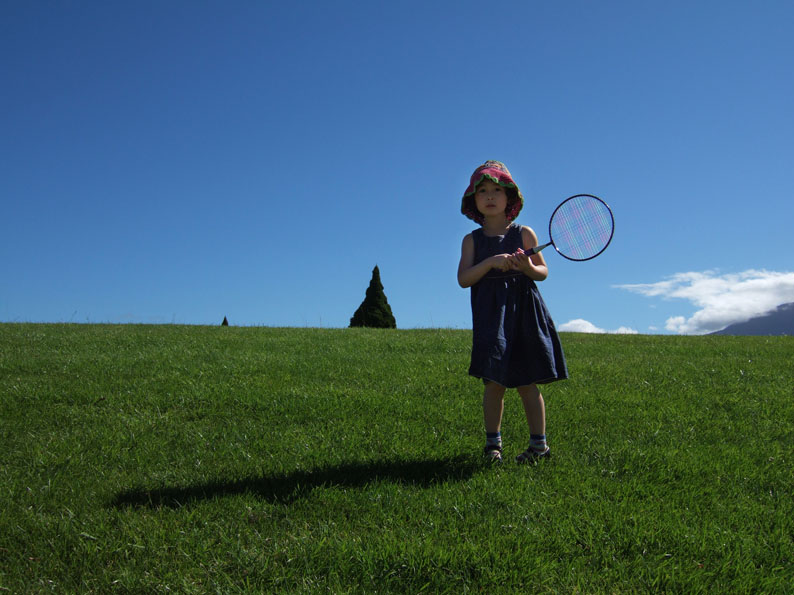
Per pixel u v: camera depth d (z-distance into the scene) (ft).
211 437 17.47
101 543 10.27
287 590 8.96
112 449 16.08
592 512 11.76
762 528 11.59
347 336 44.34
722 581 9.45
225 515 11.48
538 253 15.64
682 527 11.19
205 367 28.91
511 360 14.90
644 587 9.27
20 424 18.78
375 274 98.99
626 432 18.49
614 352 38.83
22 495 12.59
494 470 14.21
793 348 40.91
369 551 9.77
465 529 10.93
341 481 13.44
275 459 15.14
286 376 26.48
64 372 27.73
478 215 16.48
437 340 41.60
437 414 20.06
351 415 19.89
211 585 9.07
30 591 8.90
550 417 19.88
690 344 43.93
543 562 9.82
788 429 19.76
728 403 23.41
